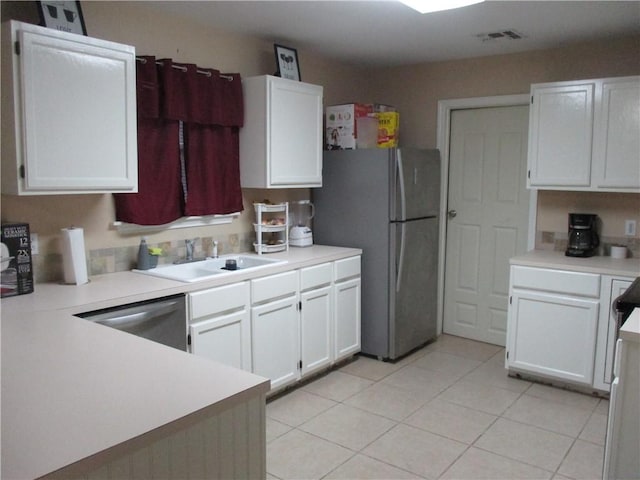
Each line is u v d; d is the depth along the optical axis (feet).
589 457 8.87
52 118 7.76
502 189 14.52
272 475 8.32
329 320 12.30
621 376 6.47
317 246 13.73
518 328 11.99
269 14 10.57
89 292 8.25
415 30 11.66
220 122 11.27
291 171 12.15
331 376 12.47
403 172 12.90
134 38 9.98
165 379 4.75
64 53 7.82
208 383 4.66
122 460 3.74
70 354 5.42
